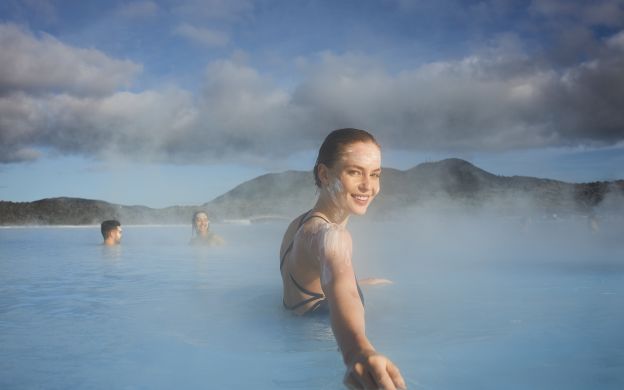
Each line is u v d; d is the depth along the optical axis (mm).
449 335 1945
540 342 1828
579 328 2057
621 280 3697
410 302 2738
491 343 1812
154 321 2277
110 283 3688
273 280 3852
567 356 1638
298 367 1550
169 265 5133
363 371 1165
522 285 3441
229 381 1425
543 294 3018
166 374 1497
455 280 3711
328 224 1866
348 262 1659
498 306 2611
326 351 1737
